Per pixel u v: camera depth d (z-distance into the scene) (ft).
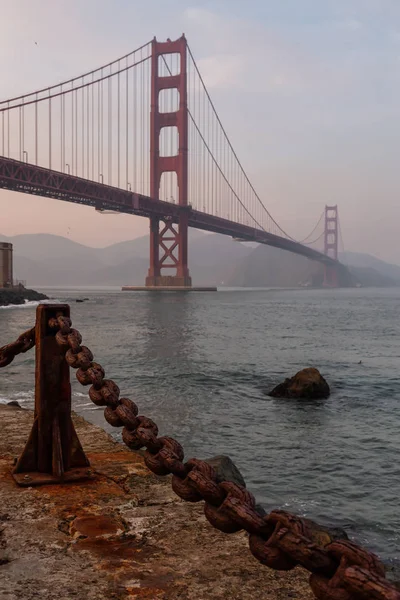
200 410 39.06
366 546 17.24
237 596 6.44
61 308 10.64
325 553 3.86
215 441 30.45
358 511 20.08
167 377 54.39
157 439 5.97
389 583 3.43
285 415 37.73
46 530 8.25
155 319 146.92
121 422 6.89
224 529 4.64
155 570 7.04
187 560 7.34
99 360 66.85
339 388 50.06
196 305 234.38
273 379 54.34
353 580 3.49
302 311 207.21
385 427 34.35
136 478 10.66
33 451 10.74
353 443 30.25
